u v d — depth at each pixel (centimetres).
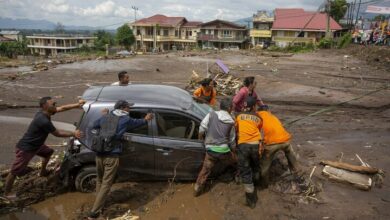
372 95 1292
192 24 6488
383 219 457
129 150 524
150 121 527
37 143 512
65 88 1452
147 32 6406
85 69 2081
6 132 857
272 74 1842
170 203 518
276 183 545
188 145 529
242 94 626
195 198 529
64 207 516
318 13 5056
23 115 1023
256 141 485
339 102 1201
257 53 3428
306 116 1034
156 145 525
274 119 517
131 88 602
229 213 487
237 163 514
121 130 470
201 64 2380
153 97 558
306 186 535
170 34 6419
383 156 671
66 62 2420
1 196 530
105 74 1891
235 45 5841
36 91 1373
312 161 642
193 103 580
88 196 542
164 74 1930
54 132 506
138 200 529
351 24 4191
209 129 499
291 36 5031
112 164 471
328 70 1989
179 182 570
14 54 5456
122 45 5916
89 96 558
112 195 541
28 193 550
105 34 6994
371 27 3522
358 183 538
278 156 634
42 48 7462
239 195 523
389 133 840
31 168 611
